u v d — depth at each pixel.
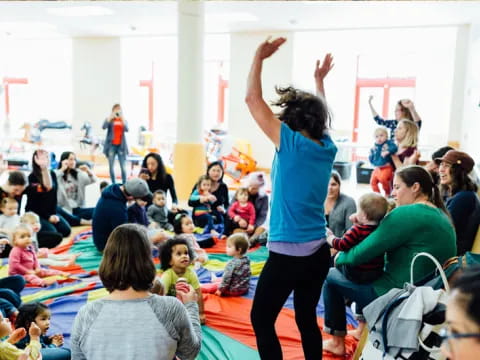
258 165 12.02
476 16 9.27
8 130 16.14
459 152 3.67
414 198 2.74
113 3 8.98
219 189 5.93
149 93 16.39
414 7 8.62
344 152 11.70
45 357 2.57
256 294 2.25
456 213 3.51
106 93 13.29
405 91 14.17
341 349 2.97
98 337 1.69
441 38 11.95
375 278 2.75
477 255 2.39
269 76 11.69
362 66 14.41
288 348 3.05
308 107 2.18
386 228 2.57
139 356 1.68
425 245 2.56
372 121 14.51
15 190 4.61
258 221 5.50
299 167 2.12
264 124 2.14
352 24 10.48
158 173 5.89
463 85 10.32
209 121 16.42
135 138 14.55
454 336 0.94
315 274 2.24
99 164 12.52
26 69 17.86
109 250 1.77
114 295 1.78
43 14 10.24
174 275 3.26
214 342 3.16
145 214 5.23
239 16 9.97
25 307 2.84
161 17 10.29
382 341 2.00
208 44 14.42
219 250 5.12
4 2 9.17
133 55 14.02
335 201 4.11
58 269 4.43
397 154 7.26
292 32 11.38
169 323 1.75
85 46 13.31
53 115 17.67
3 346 2.23
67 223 5.50
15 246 4.09
